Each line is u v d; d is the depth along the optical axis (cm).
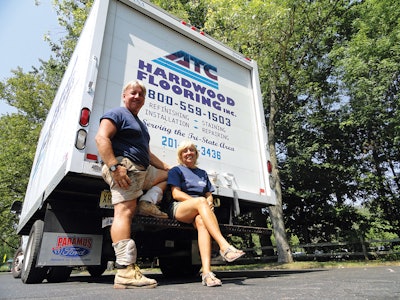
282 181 1333
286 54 1139
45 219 322
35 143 1764
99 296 191
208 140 392
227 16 961
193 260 377
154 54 369
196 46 425
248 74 491
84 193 328
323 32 1263
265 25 946
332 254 1093
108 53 326
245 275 418
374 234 1369
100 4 329
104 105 306
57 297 196
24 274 383
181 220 287
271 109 1117
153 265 588
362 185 1280
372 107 1095
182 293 194
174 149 352
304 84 1266
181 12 1136
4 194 1677
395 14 991
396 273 360
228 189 380
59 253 315
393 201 1289
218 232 253
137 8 367
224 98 436
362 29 1063
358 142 1364
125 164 247
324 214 1305
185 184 317
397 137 1095
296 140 1298
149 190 288
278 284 246
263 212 1484
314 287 214
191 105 388
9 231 1867
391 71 979
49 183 344
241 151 428
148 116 339
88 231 335
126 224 244
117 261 238
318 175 1309
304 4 1083
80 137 274
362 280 266
